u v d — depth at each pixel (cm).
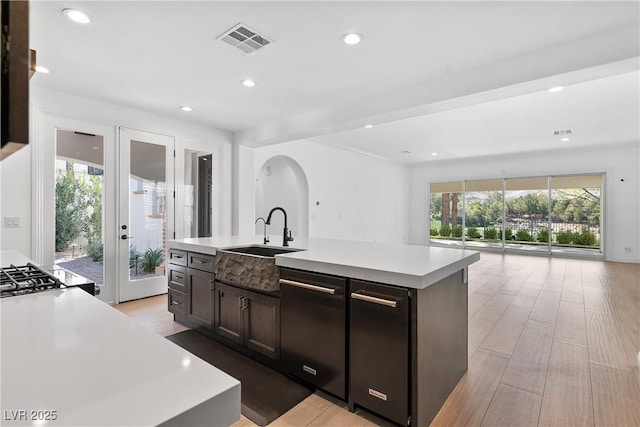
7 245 318
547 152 790
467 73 292
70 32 232
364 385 184
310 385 220
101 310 103
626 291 465
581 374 236
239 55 266
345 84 324
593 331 316
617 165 725
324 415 190
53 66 287
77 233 365
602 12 206
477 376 233
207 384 60
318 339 204
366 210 815
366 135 604
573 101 418
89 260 375
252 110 410
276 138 466
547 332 314
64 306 107
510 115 476
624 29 222
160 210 437
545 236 820
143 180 420
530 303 407
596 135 604
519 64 265
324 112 400
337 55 265
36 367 65
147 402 54
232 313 266
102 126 382
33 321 92
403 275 165
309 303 209
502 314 366
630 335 306
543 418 187
